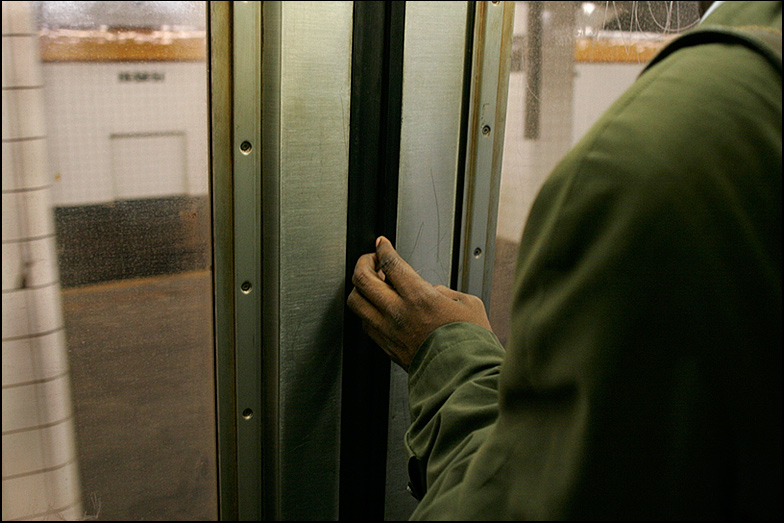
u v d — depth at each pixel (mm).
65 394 1076
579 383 488
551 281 521
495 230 1344
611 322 474
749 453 465
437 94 1212
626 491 474
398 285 1021
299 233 1157
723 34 521
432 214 1268
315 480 1289
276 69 1070
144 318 1104
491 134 1277
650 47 1401
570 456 490
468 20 1207
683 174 468
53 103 972
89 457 1117
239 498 1227
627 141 492
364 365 1249
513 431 547
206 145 1082
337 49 1110
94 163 1015
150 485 1176
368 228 1207
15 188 975
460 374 846
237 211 1094
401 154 1205
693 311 459
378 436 1293
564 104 1357
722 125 478
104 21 976
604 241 484
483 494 547
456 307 971
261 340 1178
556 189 528
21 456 1063
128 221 1057
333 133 1142
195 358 1160
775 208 472
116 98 1007
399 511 1383
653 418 466
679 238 462
